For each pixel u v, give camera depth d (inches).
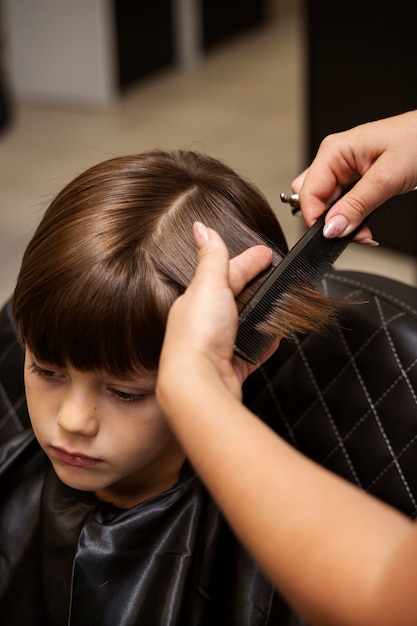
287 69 172.6
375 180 26.8
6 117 69.9
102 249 24.4
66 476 26.8
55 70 152.7
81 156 129.3
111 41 151.5
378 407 30.5
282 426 32.4
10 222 106.7
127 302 24.0
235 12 189.0
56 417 26.0
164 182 26.4
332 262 25.8
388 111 89.4
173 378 17.9
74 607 28.0
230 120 144.5
